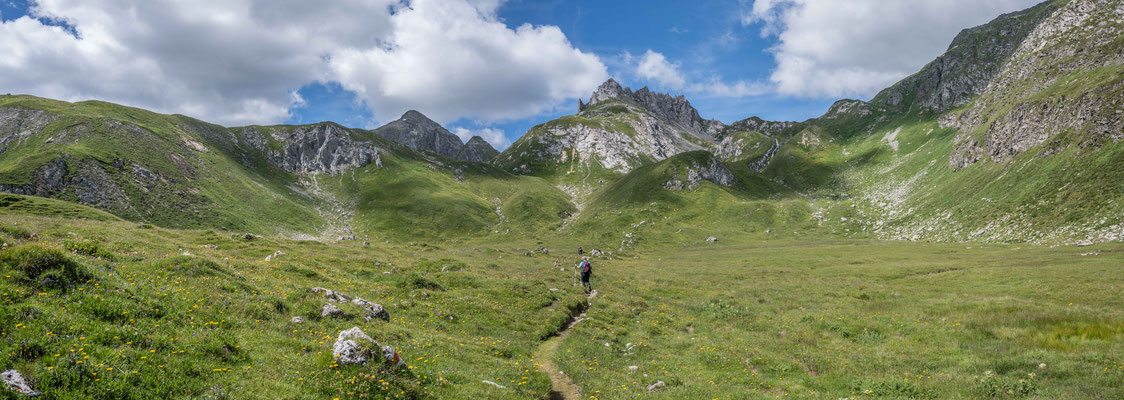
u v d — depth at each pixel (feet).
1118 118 366.02
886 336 84.02
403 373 46.14
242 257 123.34
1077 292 116.16
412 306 88.28
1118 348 60.08
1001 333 76.02
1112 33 642.63
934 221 481.87
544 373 60.90
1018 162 460.14
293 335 55.16
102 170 553.64
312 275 101.35
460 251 282.56
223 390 35.68
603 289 150.00
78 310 41.63
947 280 165.99
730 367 68.80
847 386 56.90
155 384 34.50
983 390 50.98
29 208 339.98
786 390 56.90
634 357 76.43
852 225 597.52
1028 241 321.11
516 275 160.45
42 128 654.53
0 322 35.12
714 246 539.29
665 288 163.02
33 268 45.93
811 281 180.34
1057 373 53.21
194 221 568.41
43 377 30.81
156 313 47.55
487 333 80.89
